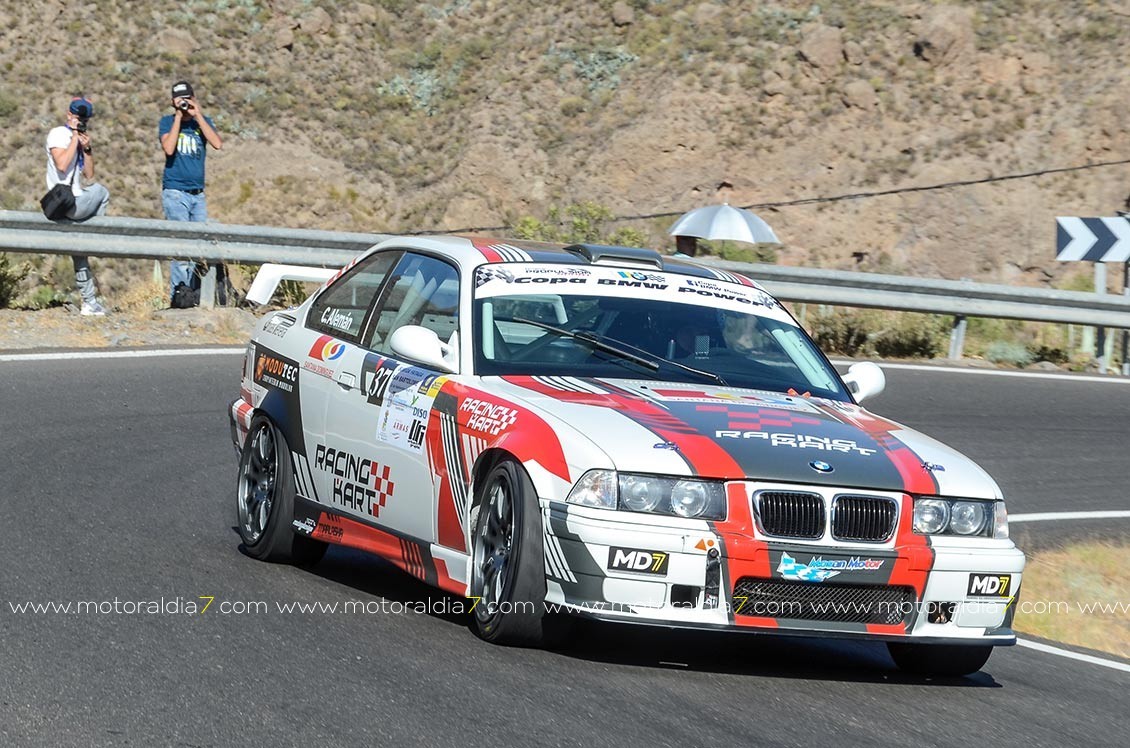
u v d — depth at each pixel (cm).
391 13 15725
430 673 2017
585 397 2283
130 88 13950
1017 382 6494
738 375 2509
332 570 2817
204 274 5931
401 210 13150
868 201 12406
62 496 3238
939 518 2159
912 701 2150
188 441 4025
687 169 12900
